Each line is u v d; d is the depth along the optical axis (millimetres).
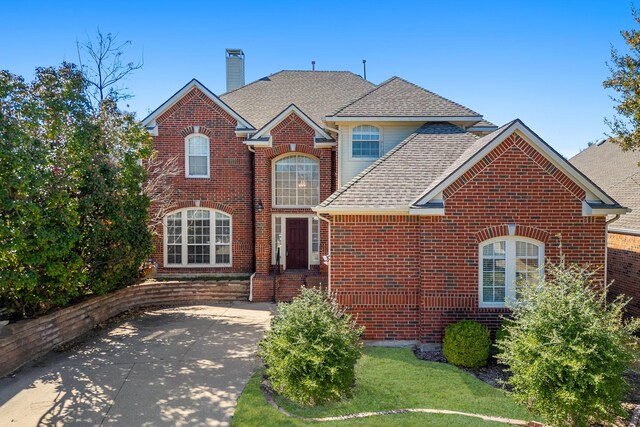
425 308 10883
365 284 11273
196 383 8773
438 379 8969
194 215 18984
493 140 10633
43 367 9727
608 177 20891
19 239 9445
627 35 11016
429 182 11891
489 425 7035
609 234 15977
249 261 19016
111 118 14602
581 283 8031
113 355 10523
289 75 23719
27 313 11258
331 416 7316
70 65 12484
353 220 11219
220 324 13523
